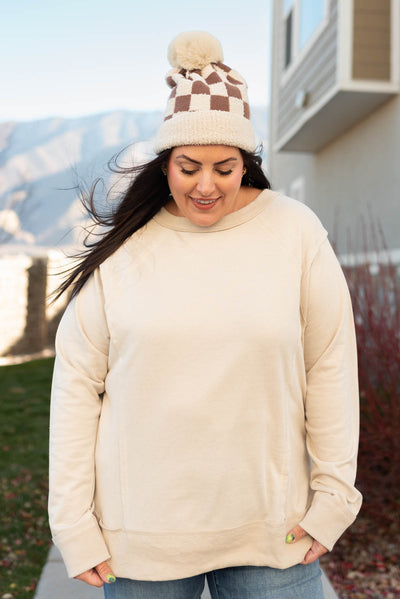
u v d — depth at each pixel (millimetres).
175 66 1350
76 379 1395
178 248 1348
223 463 1300
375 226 6418
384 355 3531
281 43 8789
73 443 1388
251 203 1383
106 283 1355
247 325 1270
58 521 1372
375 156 6477
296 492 1381
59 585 2787
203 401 1277
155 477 1314
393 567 3191
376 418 3506
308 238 1374
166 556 1329
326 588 2756
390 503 3682
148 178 1375
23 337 11914
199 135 1216
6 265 11617
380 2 5926
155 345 1279
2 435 5516
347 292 1410
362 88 5895
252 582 1373
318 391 1396
